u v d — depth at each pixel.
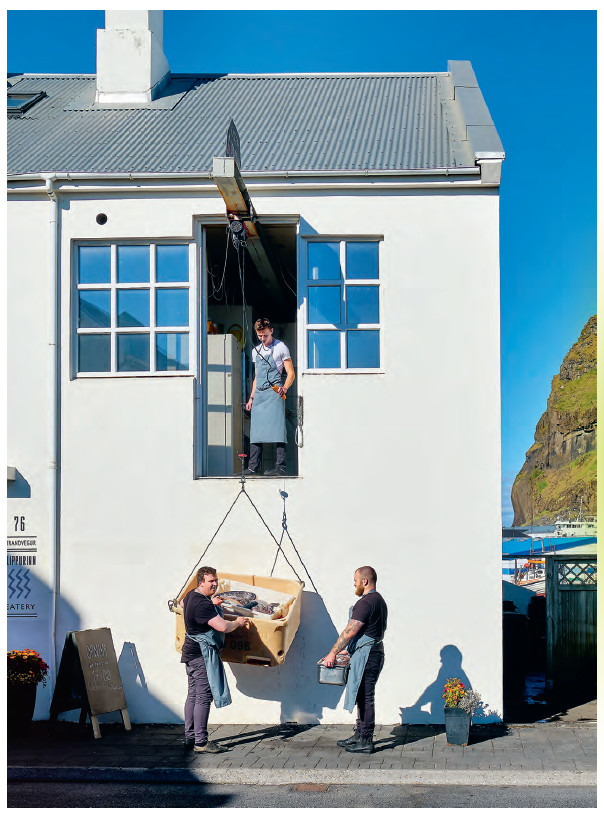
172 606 9.41
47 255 10.41
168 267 10.46
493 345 9.94
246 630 8.96
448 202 10.09
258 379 10.43
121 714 9.70
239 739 9.01
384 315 10.09
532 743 8.72
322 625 9.78
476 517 9.77
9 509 10.16
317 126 11.86
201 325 10.48
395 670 9.66
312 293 10.25
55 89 14.41
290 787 7.56
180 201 10.33
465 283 10.02
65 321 10.35
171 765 8.01
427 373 9.96
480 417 9.88
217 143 11.34
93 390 10.26
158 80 13.69
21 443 10.25
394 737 9.01
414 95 13.01
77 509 10.15
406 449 9.91
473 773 7.65
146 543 10.05
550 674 11.75
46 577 10.08
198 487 10.07
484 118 11.14
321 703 9.69
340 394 10.03
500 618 9.63
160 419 10.18
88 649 9.46
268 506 9.97
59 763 8.12
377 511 9.87
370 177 10.06
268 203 10.23
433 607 9.71
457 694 8.69
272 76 14.34
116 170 10.36
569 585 11.84
